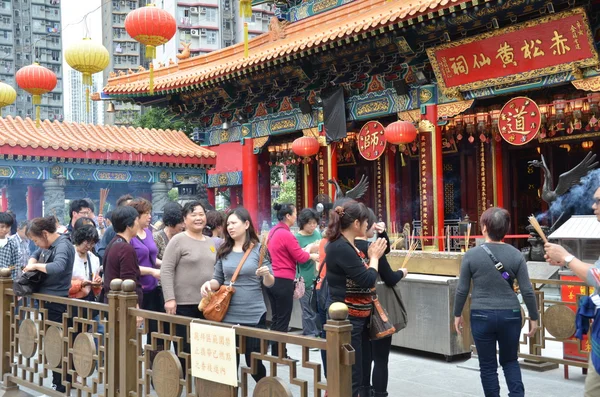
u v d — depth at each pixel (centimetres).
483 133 1681
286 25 1966
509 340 535
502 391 698
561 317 746
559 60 1238
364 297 548
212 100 2167
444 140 2023
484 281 539
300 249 791
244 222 627
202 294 613
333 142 1802
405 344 877
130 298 555
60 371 636
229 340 451
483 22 1327
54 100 10388
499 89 1373
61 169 1933
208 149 2273
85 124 2162
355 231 554
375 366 600
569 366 809
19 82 1541
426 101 1531
